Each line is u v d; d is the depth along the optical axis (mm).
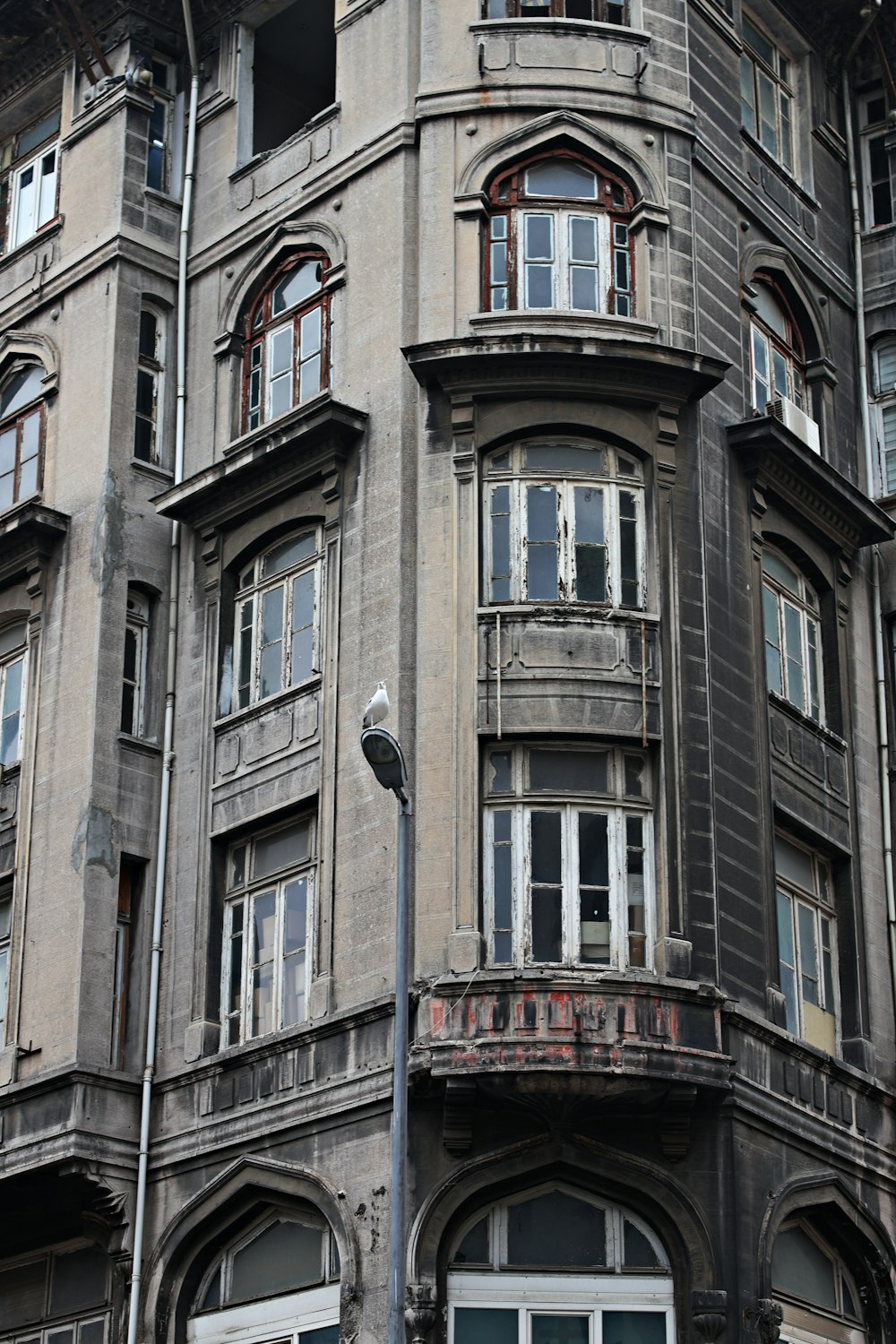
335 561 33688
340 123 36562
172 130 39906
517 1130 29531
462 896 30375
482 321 33531
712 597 33281
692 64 36688
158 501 36281
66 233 39656
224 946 33906
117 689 35562
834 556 37125
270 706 34219
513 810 31062
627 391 32938
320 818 32656
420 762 31391
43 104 42406
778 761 34188
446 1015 29438
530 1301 29203
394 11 36375
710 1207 29547
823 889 35156
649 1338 29062
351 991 31156
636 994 29484
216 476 35281
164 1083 33375
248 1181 31391
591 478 32812
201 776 34969
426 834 30922
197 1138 32469
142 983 34250
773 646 35281
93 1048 33406
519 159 34844
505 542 32500
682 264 34906
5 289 40656
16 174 42375
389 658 32188
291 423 34094
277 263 37062
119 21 40438
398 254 34688
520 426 32750
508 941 30438
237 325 37375
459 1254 29391
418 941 30375
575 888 30766
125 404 37375
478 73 35125
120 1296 32344
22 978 34719
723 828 32031
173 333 38312
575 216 34719
